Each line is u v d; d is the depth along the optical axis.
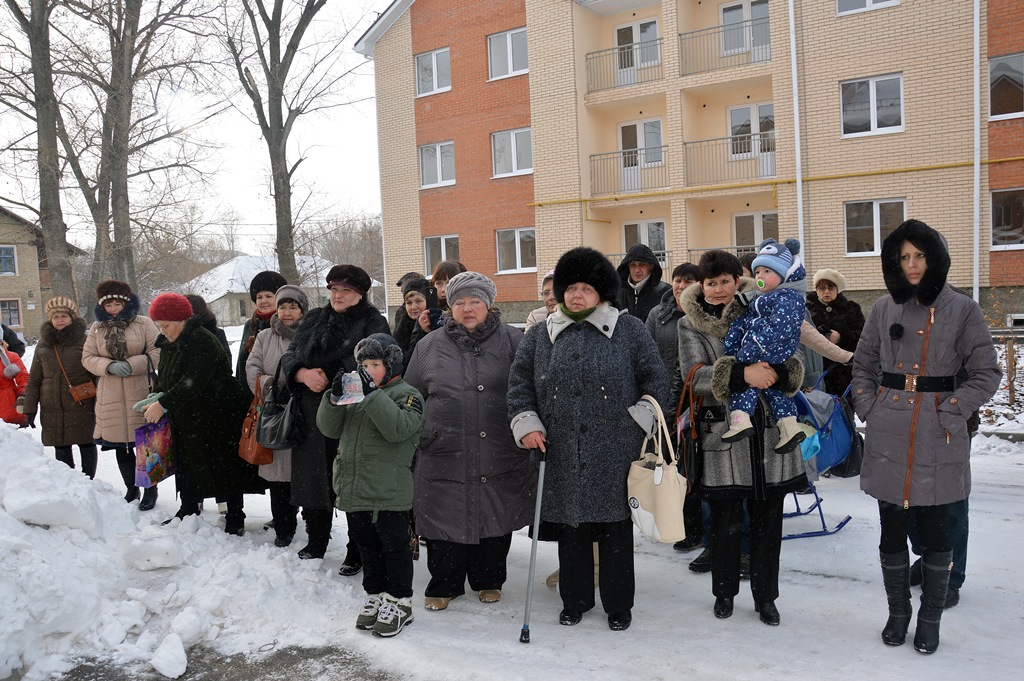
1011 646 3.47
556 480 3.73
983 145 15.71
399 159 23.25
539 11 20.48
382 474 3.83
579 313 3.73
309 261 27.97
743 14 19.19
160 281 22.86
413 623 3.96
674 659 3.44
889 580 3.50
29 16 17.31
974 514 5.50
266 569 4.30
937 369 3.36
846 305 6.27
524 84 20.92
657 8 20.41
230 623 3.87
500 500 4.11
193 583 4.10
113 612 3.76
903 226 3.42
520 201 21.25
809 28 17.19
